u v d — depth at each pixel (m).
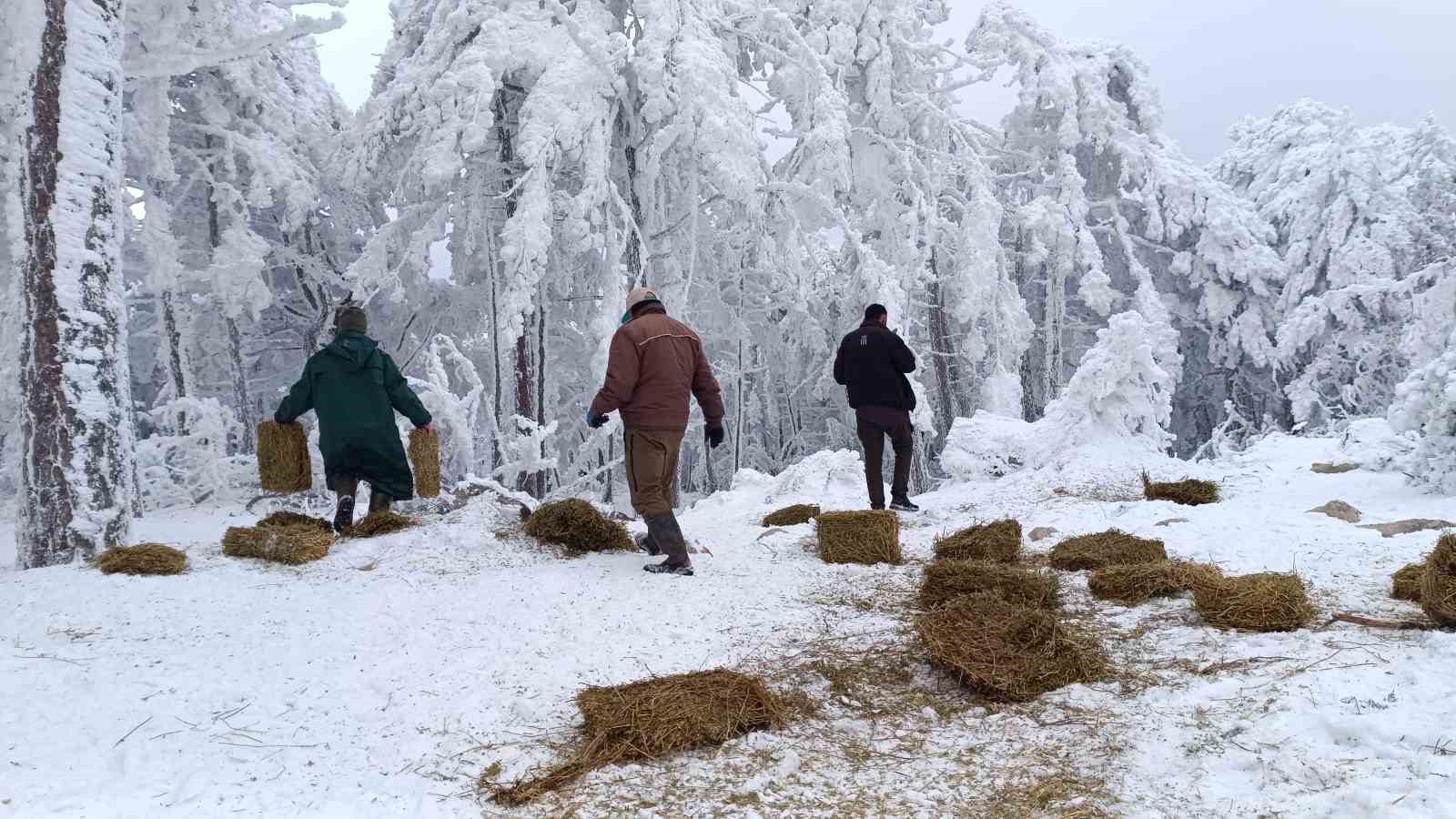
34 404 5.90
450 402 11.25
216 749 2.63
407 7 15.95
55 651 3.55
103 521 6.04
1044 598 3.85
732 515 7.98
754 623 3.90
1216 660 3.02
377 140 13.82
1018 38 19.67
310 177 15.12
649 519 4.90
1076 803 2.15
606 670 3.35
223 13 14.43
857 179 17.80
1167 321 19.53
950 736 2.67
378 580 4.78
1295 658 2.90
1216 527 5.12
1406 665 2.66
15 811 2.16
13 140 6.08
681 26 13.28
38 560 5.85
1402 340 15.32
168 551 5.12
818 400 21.80
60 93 6.10
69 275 6.04
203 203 15.88
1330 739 2.26
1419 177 21.33
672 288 14.38
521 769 2.54
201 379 18.55
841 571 4.93
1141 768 2.29
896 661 3.33
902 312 15.20
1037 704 2.83
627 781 2.45
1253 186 24.91
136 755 2.55
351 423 5.75
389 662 3.43
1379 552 4.23
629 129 14.28
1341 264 19.48
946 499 7.59
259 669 3.35
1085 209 19.14
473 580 4.75
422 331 16.92
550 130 12.07
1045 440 8.59
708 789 2.39
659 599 4.32
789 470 8.82
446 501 6.74
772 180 16.08
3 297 10.77
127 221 13.57
